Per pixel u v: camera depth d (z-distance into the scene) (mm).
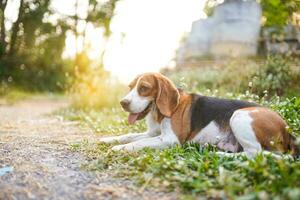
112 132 1971
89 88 3391
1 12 6316
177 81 2951
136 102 1462
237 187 995
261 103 1881
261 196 885
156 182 1091
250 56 3074
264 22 3215
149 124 1555
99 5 7988
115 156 1350
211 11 4684
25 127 2260
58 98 5672
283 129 1299
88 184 1100
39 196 1013
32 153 1438
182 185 1062
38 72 6949
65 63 7395
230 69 2820
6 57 6559
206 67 3418
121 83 3615
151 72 1521
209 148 1410
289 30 2928
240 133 1288
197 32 4672
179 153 1329
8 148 1518
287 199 906
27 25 6723
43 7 6785
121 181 1129
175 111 1482
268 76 2348
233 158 1244
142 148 1428
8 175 1153
